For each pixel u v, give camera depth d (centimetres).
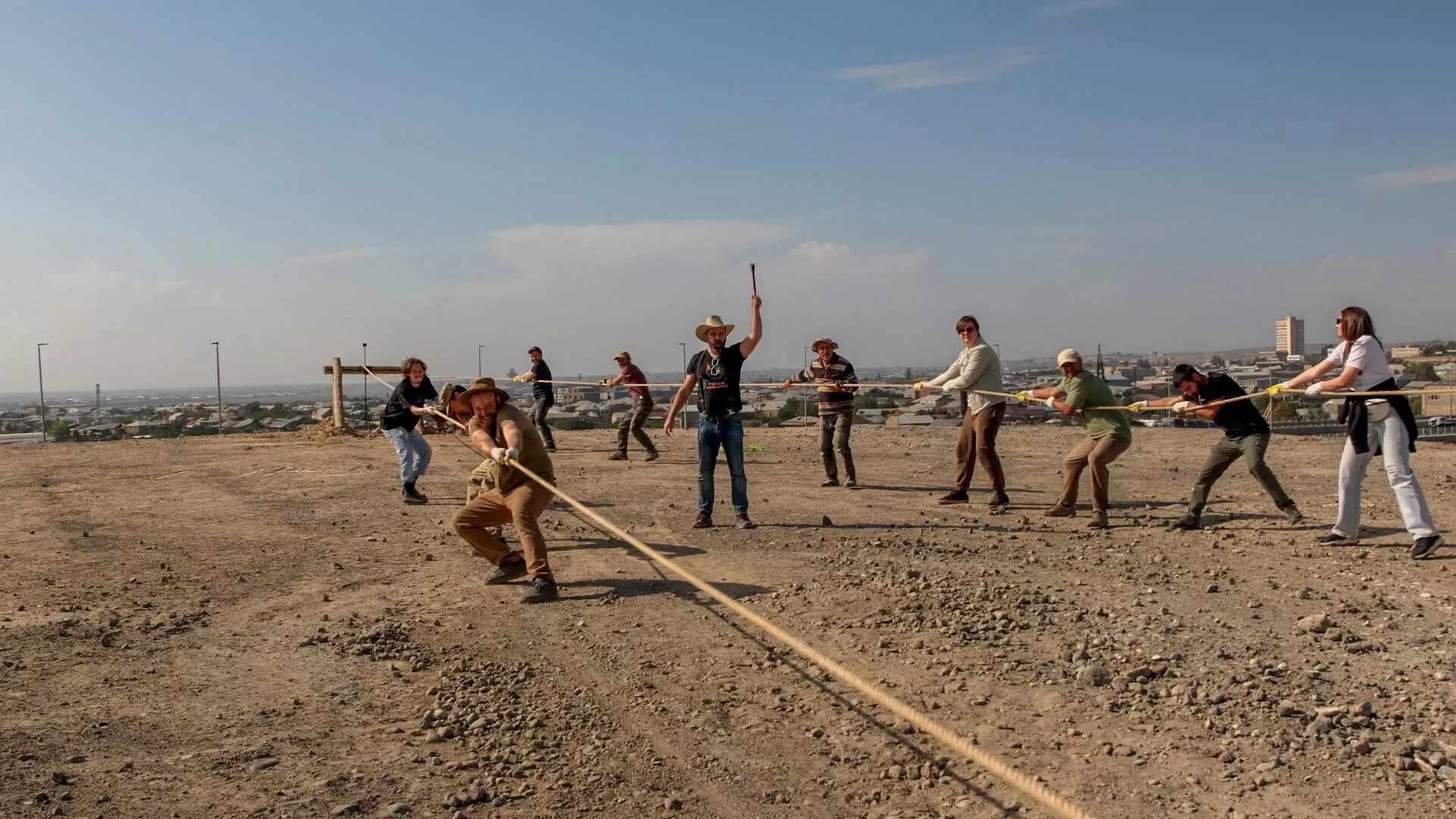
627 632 654
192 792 430
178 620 688
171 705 532
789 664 583
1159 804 410
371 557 888
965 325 1102
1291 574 763
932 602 682
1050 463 1545
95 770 449
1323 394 846
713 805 423
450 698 544
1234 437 943
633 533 979
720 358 994
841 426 1271
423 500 1161
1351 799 409
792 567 815
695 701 533
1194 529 959
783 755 469
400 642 644
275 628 675
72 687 556
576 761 465
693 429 2328
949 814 409
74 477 1366
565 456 1677
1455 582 725
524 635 653
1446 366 3978
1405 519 805
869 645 608
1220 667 552
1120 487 1266
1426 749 447
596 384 1631
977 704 517
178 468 1465
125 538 962
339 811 414
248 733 497
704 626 661
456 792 433
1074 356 1008
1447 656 566
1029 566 801
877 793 430
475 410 772
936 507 1130
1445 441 1939
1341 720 481
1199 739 468
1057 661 573
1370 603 676
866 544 902
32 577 805
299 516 1082
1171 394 2255
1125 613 655
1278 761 441
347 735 496
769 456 1664
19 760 456
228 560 872
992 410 1091
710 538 947
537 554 738
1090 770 442
